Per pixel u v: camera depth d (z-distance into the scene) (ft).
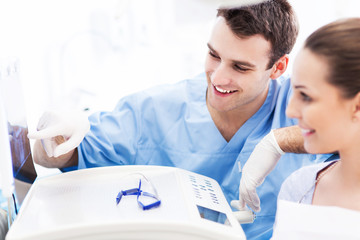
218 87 3.31
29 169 2.95
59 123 3.05
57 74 5.15
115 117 3.75
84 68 5.27
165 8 5.33
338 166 2.50
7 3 4.80
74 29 5.17
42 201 2.53
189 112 3.74
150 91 3.90
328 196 2.51
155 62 5.57
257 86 3.29
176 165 3.66
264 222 3.45
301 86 2.23
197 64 5.60
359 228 1.99
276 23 2.98
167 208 2.39
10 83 2.63
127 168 3.01
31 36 4.95
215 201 2.62
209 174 3.63
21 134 2.83
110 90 5.46
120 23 5.32
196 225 2.14
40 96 5.03
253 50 3.04
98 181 2.84
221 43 3.09
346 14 5.50
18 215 2.34
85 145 3.49
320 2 5.45
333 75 2.10
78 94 5.19
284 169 3.42
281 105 3.54
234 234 2.19
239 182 3.53
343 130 2.21
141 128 3.75
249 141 3.51
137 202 2.46
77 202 2.50
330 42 2.10
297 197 2.73
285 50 3.16
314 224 2.06
